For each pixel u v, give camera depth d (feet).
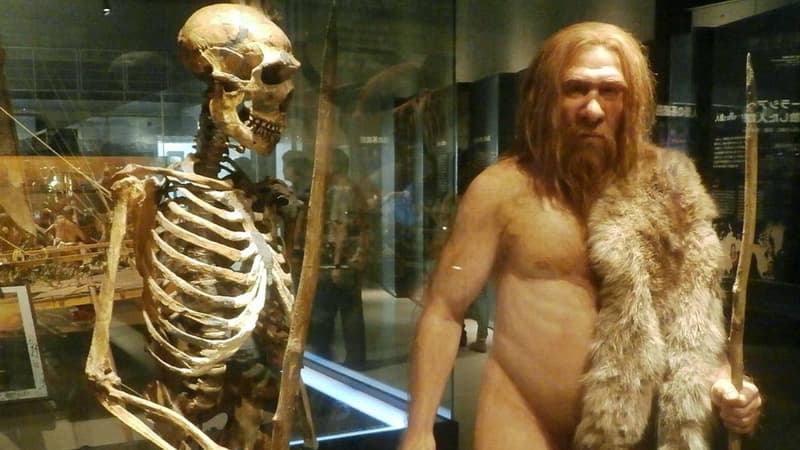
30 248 6.03
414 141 6.44
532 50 5.84
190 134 6.36
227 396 5.20
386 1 6.43
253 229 5.17
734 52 5.72
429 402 4.84
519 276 4.61
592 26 4.66
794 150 5.72
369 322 6.61
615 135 4.53
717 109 5.67
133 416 4.81
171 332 4.91
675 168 4.57
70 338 6.21
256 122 5.10
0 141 5.99
